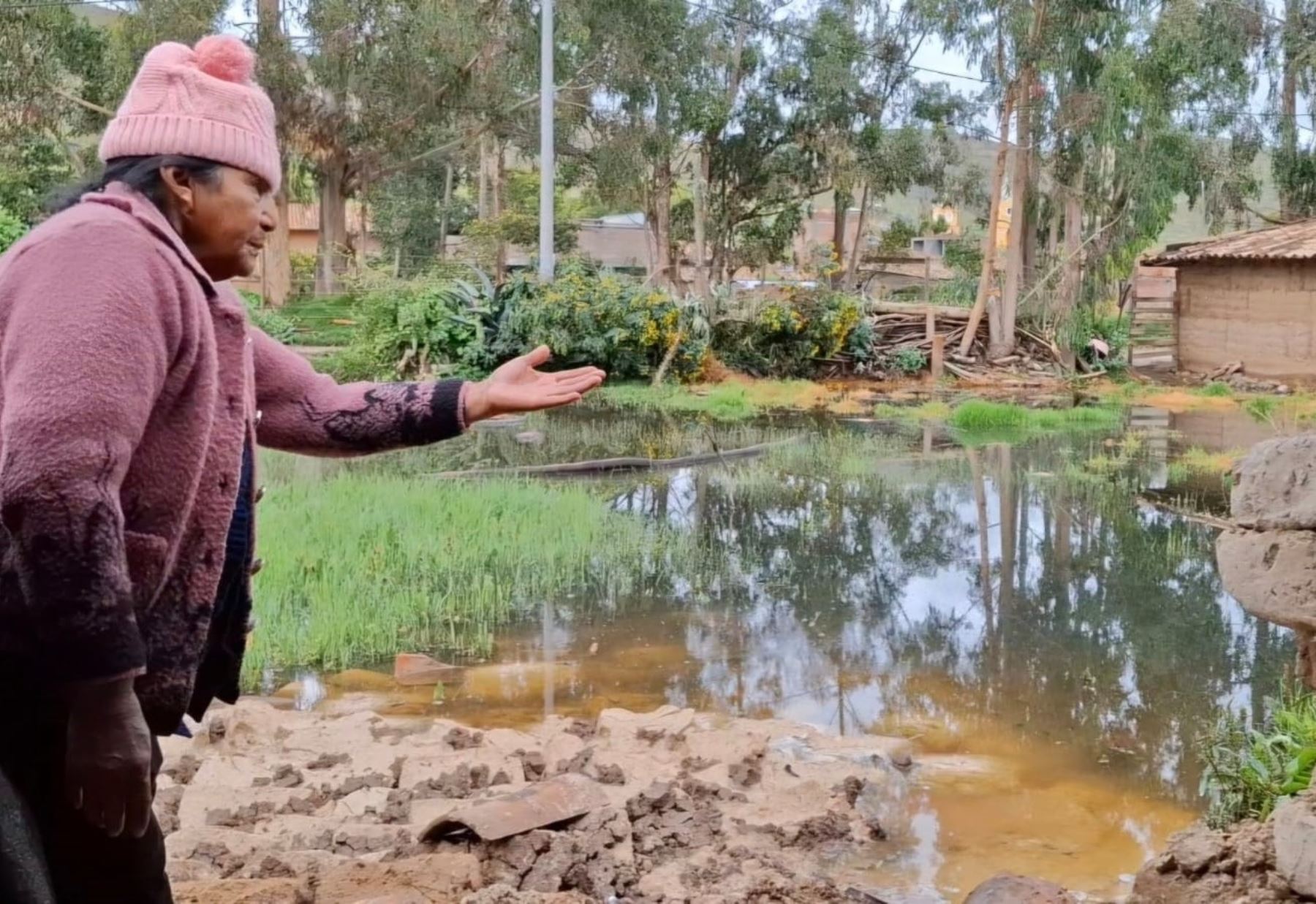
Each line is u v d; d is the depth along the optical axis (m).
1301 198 31.94
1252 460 3.76
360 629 7.09
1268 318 22.66
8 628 1.90
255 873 3.78
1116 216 25.30
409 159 35.16
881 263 41.00
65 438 1.75
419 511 9.80
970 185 35.19
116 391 1.81
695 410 18.75
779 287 26.50
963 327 26.22
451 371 20.69
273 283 32.94
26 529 1.75
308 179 41.06
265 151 2.20
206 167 2.12
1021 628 7.56
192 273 2.03
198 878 3.76
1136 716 5.98
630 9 32.16
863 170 33.88
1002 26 26.14
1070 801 4.91
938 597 8.27
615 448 14.62
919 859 4.32
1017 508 11.29
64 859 2.10
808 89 33.97
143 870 2.21
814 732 5.62
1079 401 20.77
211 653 2.25
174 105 2.11
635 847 4.13
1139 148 24.94
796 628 7.50
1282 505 3.68
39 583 1.75
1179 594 8.39
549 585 8.30
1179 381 23.91
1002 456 14.38
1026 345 26.39
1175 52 25.67
